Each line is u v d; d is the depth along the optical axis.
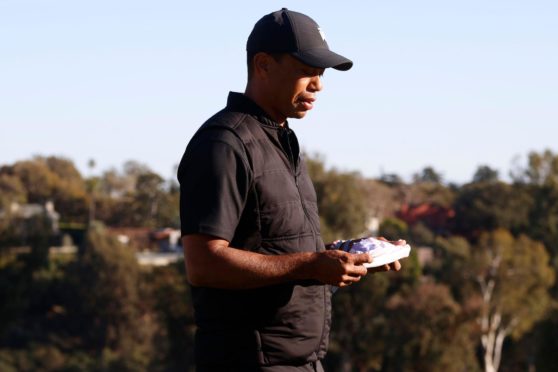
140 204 69.62
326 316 3.39
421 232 70.56
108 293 54.00
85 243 59.53
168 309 40.75
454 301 38.59
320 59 3.25
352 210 42.09
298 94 3.32
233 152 3.16
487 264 40.34
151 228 69.56
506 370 44.53
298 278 3.13
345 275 3.09
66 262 63.38
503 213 74.25
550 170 74.56
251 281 3.07
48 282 57.69
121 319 53.81
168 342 42.38
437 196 96.56
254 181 3.19
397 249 3.44
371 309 37.09
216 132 3.20
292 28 3.29
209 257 3.07
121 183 99.69
